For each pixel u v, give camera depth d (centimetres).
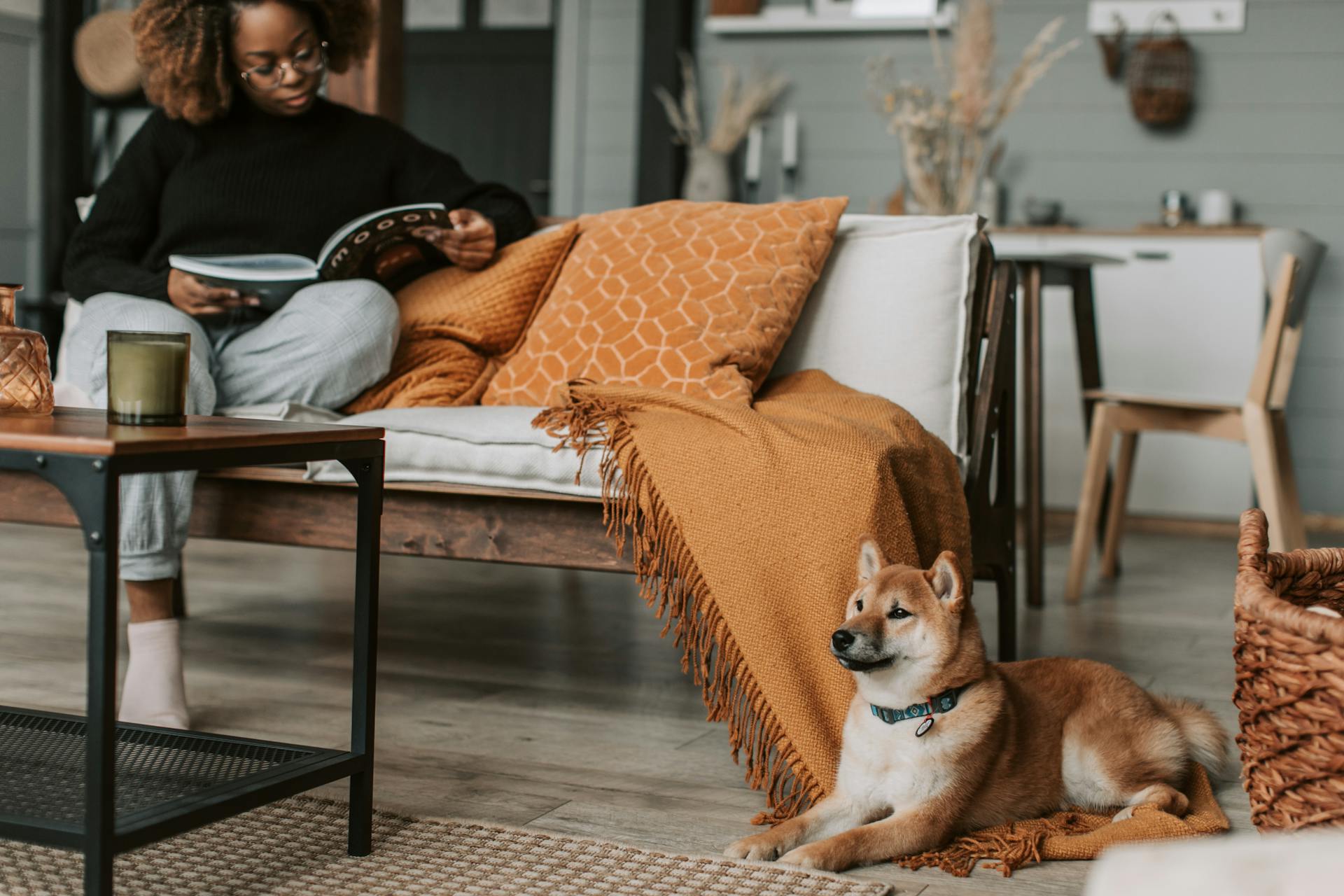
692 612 170
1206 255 460
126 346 133
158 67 221
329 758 139
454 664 244
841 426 174
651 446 175
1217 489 467
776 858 145
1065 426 476
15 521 203
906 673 145
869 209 521
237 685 221
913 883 139
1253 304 456
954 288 218
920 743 145
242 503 202
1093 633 288
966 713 145
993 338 225
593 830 155
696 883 136
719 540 168
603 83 585
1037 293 328
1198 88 508
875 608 145
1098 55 517
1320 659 113
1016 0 523
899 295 218
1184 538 459
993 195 502
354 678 144
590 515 185
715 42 564
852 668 142
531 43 595
